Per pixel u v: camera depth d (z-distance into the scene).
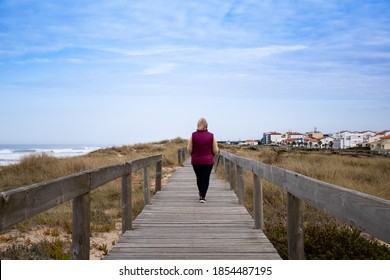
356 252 5.11
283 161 18.61
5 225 2.17
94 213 7.94
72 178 3.15
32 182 12.78
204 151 8.17
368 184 11.77
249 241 5.10
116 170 4.88
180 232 5.61
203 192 8.23
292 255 3.44
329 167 14.98
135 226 6.02
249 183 10.71
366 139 128.50
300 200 3.43
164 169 18.45
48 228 7.04
